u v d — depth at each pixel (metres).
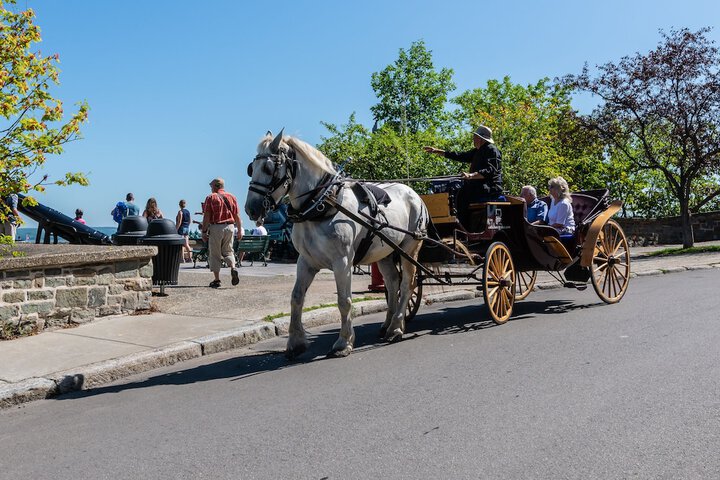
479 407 4.54
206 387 5.60
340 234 6.36
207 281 12.80
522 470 3.44
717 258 17.06
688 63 19.05
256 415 4.67
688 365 5.40
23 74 7.77
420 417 4.39
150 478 3.63
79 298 8.15
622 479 3.29
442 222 7.94
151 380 6.01
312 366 6.14
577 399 4.60
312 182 6.33
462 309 9.49
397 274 7.58
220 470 3.68
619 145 21.11
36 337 7.43
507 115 20.91
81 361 6.30
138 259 8.91
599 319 7.89
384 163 20.98
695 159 20.25
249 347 7.36
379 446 3.90
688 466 3.41
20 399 5.38
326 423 4.39
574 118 21.06
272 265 18.80
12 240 8.04
